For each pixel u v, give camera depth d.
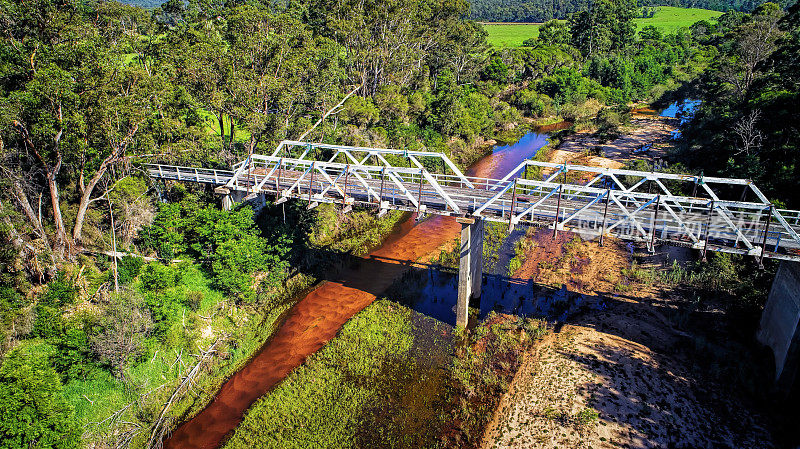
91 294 27.39
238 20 40.25
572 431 21.25
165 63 38.44
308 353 27.36
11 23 26.41
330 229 40.91
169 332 26.58
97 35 29.59
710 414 21.73
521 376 24.73
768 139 39.34
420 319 29.66
